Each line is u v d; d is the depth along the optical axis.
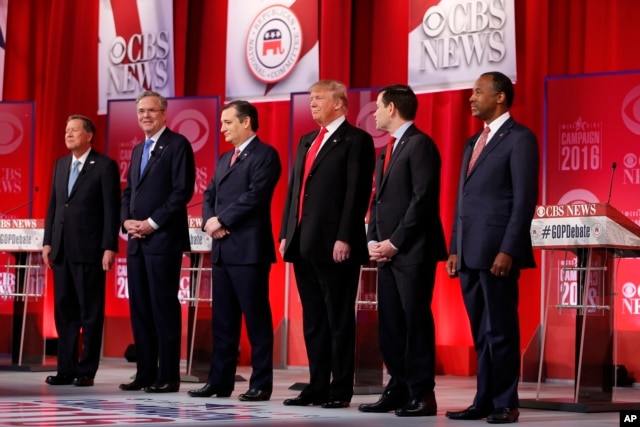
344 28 23.38
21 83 27.80
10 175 24.27
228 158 15.38
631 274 19.20
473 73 20.38
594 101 19.16
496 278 12.20
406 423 11.80
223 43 25.20
